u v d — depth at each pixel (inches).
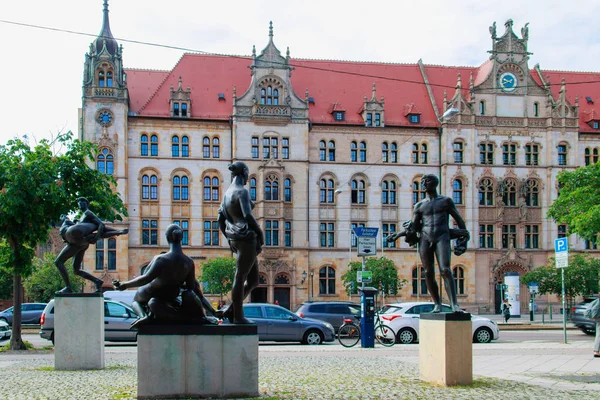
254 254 623.5
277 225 2930.6
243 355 608.4
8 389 671.1
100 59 2815.0
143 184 2878.9
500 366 916.0
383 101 3070.9
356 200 3046.3
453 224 3038.9
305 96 3004.4
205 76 3070.9
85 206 880.3
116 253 2800.2
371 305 1289.4
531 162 3120.1
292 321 1457.9
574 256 2719.0
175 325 601.9
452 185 3058.6
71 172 1411.2
